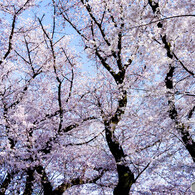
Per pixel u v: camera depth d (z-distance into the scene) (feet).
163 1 19.45
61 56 29.09
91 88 26.08
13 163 17.38
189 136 17.63
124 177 17.12
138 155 22.07
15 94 24.40
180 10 16.02
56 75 22.38
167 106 17.30
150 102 18.90
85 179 21.72
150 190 22.27
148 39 15.72
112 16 25.58
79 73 28.73
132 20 14.25
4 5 23.54
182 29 16.89
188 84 18.51
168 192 21.80
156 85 17.88
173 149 21.91
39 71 26.89
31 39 29.50
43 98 28.30
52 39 22.56
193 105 17.08
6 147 16.93
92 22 28.43
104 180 23.72
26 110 24.67
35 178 19.66
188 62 18.45
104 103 25.72
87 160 23.63
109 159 23.34
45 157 20.51
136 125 20.94
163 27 16.01
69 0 29.14
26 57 29.84
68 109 24.27
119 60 23.29
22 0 24.38
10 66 24.12
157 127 19.80
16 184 21.61
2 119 18.34
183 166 20.29
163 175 22.27
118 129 22.80
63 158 22.74
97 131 27.43
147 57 16.67
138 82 24.40
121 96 20.76
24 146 19.51
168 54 17.29
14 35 27.32
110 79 29.73
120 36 16.88
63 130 23.04
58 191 19.36
